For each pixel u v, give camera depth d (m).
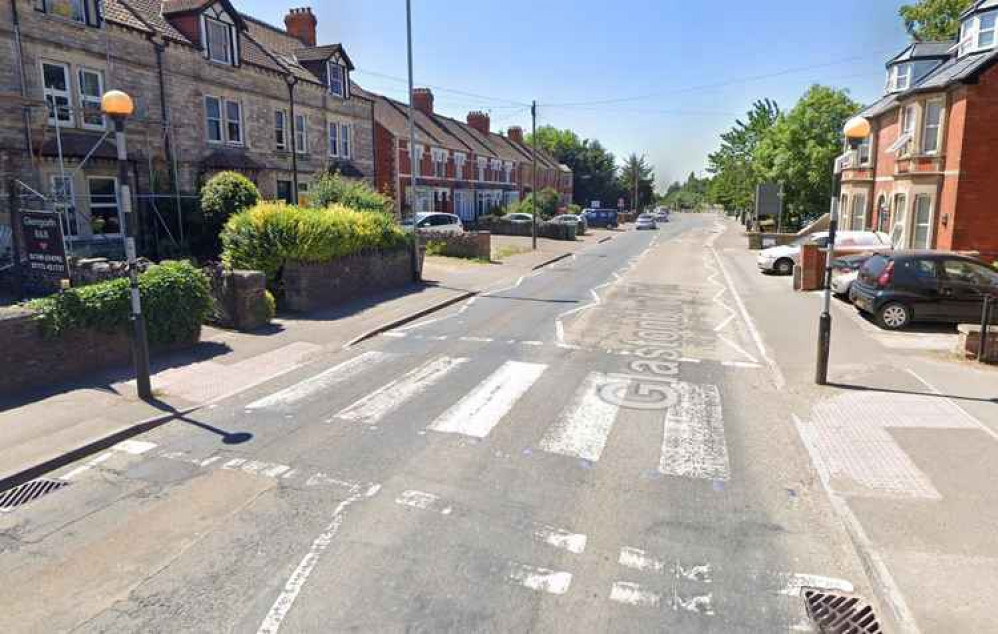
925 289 13.72
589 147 95.62
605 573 5.02
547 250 36.56
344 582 4.87
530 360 11.60
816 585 4.89
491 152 57.94
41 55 18.36
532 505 6.09
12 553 5.32
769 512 6.00
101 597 4.72
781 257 25.22
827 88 45.12
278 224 15.26
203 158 23.89
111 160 20.09
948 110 22.38
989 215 21.58
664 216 96.69
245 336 13.03
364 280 18.47
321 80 30.47
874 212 30.11
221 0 24.02
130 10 21.88
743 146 60.81
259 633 4.32
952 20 41.09
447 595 4.72
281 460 7.09
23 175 18.02
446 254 29.64
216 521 5.79
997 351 10.95
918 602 4.56
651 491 6.40
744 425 8.27
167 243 20.75
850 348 12.28
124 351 10.73
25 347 9.24
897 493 6.23
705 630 4.37
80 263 13.38
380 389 9.72
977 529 5.54
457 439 7.70
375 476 6.68
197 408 8.78
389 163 41.16
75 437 7.54
